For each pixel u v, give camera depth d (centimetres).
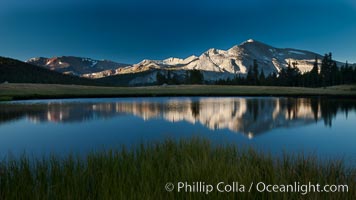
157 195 479
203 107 3731
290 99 5372
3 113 3038
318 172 629
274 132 1786
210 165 590
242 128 1981
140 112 3125
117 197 473
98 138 1623
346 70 12406
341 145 1371
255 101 4862
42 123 2291
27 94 5981
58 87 9025
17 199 484
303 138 1576
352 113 2923
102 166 653
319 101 4769
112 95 6481
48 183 551
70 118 2606
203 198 467
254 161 684
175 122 2322
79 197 487
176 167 608
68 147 1385
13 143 1502
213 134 1727
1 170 637
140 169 627
